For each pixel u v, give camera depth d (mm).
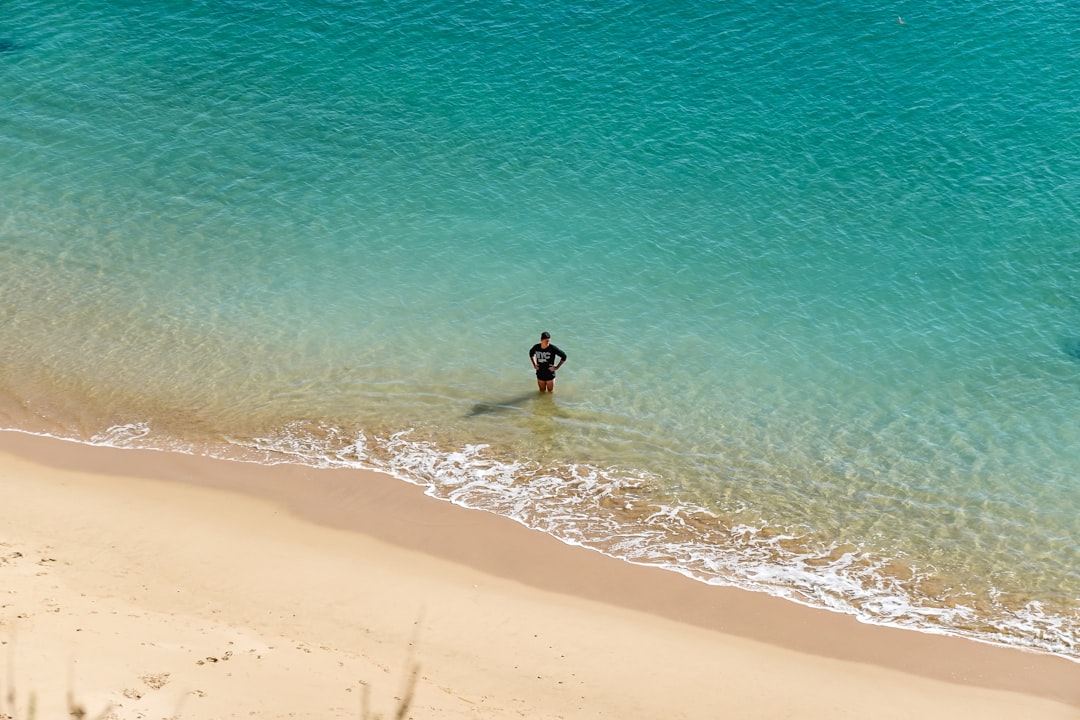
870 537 20562
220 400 24219
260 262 29641
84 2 43906
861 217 31734
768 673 16984
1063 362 26000
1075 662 17594
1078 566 19891
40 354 25547
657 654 17250
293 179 33531
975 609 18781
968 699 16625
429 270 29422
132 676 13984
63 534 19031
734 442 23281
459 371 25484
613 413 24109
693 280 29125
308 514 20438
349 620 17375
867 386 25156
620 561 19641
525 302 28156
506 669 16531
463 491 21484
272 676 14805
